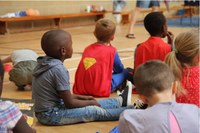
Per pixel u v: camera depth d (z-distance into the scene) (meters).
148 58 2.66
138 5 5.98
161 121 1.15
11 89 2.85
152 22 2.68
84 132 2.02
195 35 1.69
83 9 7.95
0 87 1.15
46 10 7.20
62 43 2.08
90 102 2.21
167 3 8.45
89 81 2.66
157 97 1.23
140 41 5.48
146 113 1.18
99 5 8.31
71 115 2.10
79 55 4.25
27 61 2.86
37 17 6.61
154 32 2.71
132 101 2.53
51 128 2.07
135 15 5.95
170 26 7.64
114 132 1.83
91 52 2.73
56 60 2.08
